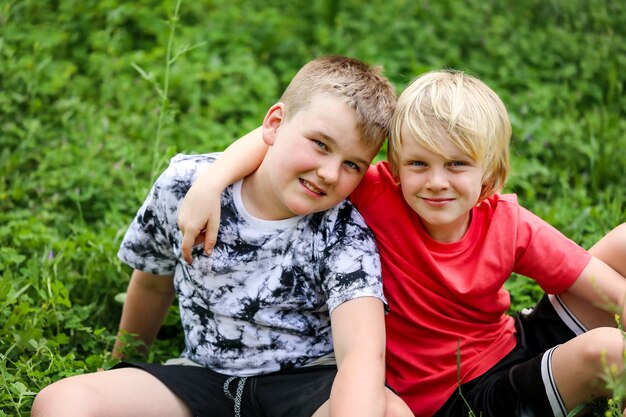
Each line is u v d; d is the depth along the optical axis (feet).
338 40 19.79
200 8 20.47
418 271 9.43
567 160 16.07
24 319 10.60
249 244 9.36
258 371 9.46
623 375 8.11
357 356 8.62
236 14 20.24
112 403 8.78
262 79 18.24
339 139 8.80
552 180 15.56
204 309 9.61
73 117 16.30
